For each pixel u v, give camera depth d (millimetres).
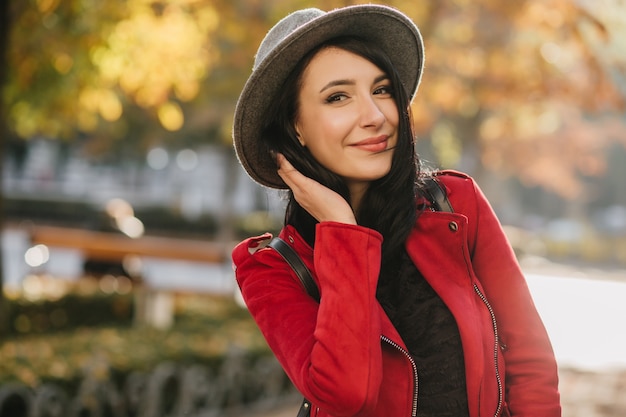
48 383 5102
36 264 17031
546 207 56281
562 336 10914
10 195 35500
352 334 1882
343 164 2051
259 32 10391
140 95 10008
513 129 20219
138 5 8984
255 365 6715
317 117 2053
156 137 27578
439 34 12781
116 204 14883
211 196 45688
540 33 10477
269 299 2104
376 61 2041
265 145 2188
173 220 33531
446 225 2059
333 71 2029
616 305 14852
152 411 5590
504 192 50406
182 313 9117
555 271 24094
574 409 6504
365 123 2018
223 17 10055
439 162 2496
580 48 8484
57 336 6980
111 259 10789
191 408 5887
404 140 2062
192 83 10102
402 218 2051
